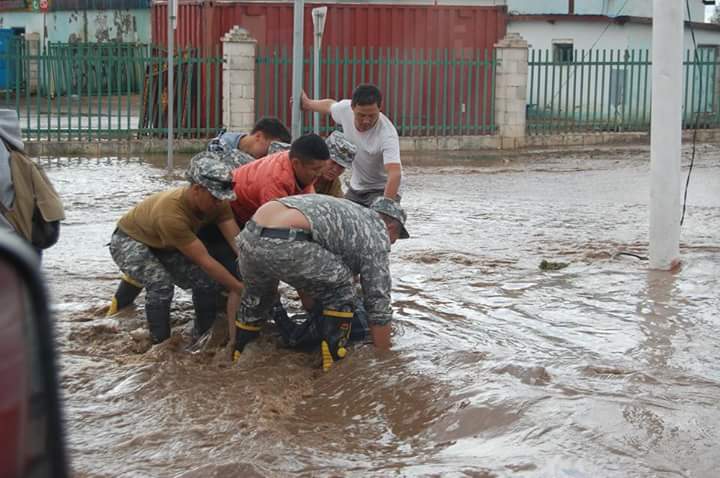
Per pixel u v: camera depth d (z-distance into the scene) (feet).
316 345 19.10
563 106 89.15
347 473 12.52
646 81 81.20
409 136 73.26
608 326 20.01
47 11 123.85
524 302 22.26
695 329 19.71
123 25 120.26
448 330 19.72
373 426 14.94
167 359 18.39
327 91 69.31
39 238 17.89
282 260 16.99
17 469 3.76
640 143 78.69
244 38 66.95
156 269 19.31
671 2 25.05
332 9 72.38
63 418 3.94
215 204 18.17
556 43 89.45
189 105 67.67
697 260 27.30
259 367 17.88
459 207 40.91
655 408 14.24
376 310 17.74
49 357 3.87
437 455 13.25
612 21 87.66
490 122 74.95
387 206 18.76
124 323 20.72
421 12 73.56
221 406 15.71
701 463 12.34
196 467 12.75
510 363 16.63
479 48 74.95
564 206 41.65
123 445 13.97
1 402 3.73
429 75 72.84
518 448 13.01
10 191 17.24
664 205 25.77
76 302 22.90
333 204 17.60
